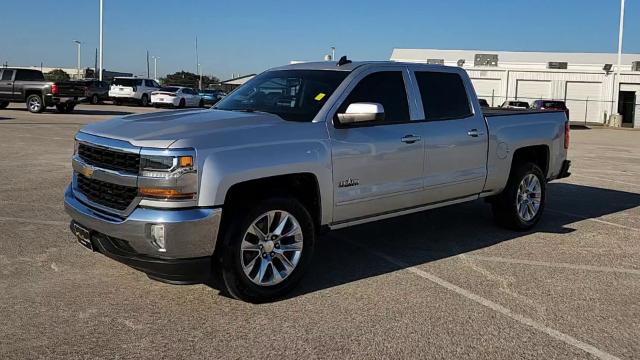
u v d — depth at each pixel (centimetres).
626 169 1405
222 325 429
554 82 4862
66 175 1038
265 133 471
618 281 541
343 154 513
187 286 505
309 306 468
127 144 441
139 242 429
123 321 432
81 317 437
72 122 2225
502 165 677
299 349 392
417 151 577
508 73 4959
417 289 511
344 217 529
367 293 499
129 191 440
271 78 594
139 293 488
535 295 501
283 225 479
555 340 413
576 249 649
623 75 4716
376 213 557
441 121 609
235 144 450
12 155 1277
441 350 395
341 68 565
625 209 884
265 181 476
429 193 598
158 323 430
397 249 639
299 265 489
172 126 464
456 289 512
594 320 450
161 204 425
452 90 635
